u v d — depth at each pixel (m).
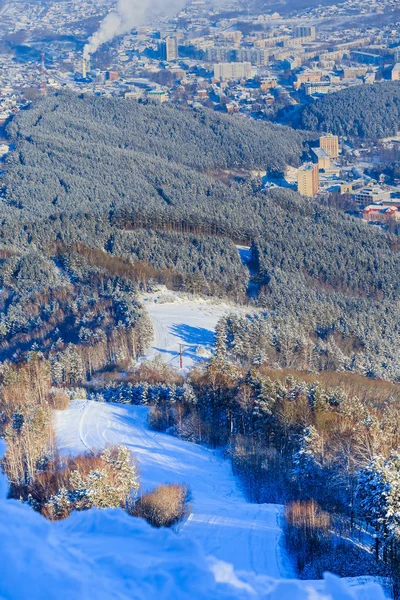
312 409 118.25
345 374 174.25
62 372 171.50
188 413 132.50
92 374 180.25
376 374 182.00
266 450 111.56
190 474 110.44
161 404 142.00
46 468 100.12
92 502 80.75
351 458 98.19
